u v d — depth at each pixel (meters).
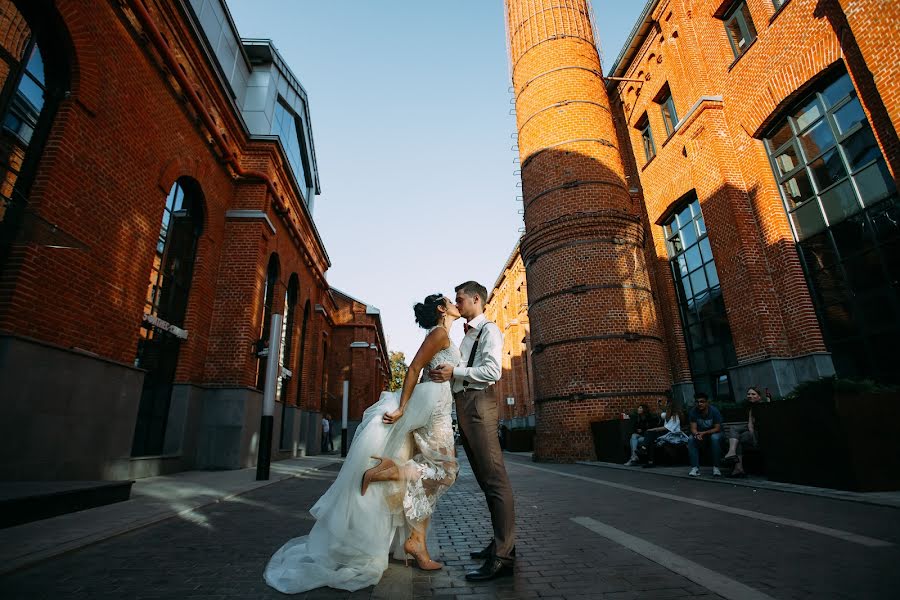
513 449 23.64
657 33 16.09
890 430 5.14
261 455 8.57
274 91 17.20
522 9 17.27
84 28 6.76
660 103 16.72
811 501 4.73
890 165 8.50
